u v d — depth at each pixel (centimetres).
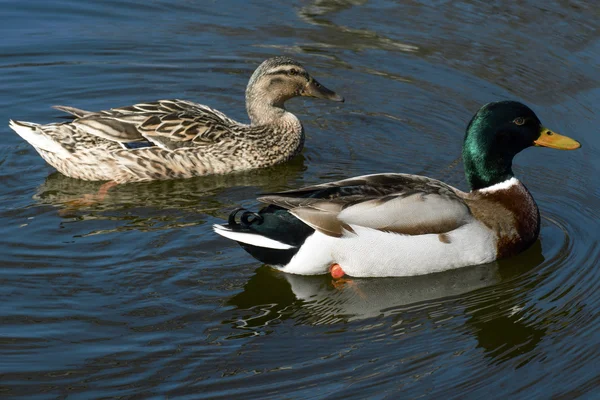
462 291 1105
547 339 1019
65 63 1694
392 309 1067
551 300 1090
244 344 988
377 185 1108
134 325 1011
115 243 1175
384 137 1498
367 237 1088
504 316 1058
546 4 1919
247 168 1433
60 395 900
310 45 1783
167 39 1797
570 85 1623
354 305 1073
